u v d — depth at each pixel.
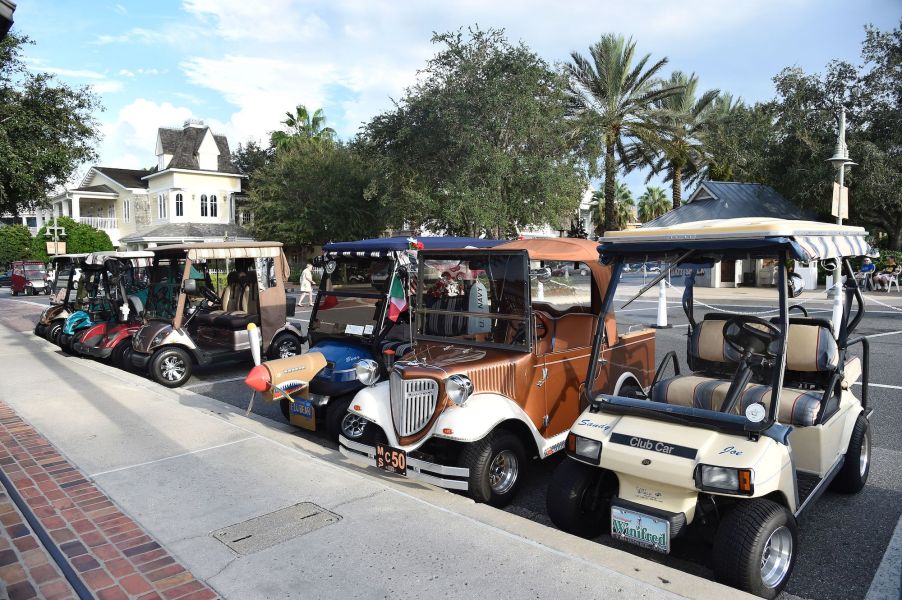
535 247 5.38
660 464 3.59
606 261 4.50
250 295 10.07
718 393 4.32
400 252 6.46
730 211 26.27
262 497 4.64
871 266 20.98
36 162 13.43
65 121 14.41
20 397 7.90
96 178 44.81
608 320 5.71
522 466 4.96
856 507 4.67
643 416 3.95
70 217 41.69
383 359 6.43
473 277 5.38
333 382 6.23
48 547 3.88
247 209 38.31
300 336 10.27
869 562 3.89
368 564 3.61
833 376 4.41
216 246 9.37
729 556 3.38
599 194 47.12
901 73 21.80
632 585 3.34
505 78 20.22
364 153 24.67
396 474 5.00
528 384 5.01
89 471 5.22
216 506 4.48
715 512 3.88
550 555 3.70
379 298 6.61
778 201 26.62
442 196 21.59
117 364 10.59
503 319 5.17
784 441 3.58
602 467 3.86
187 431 6.36
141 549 3.84
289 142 39.44
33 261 33.34
